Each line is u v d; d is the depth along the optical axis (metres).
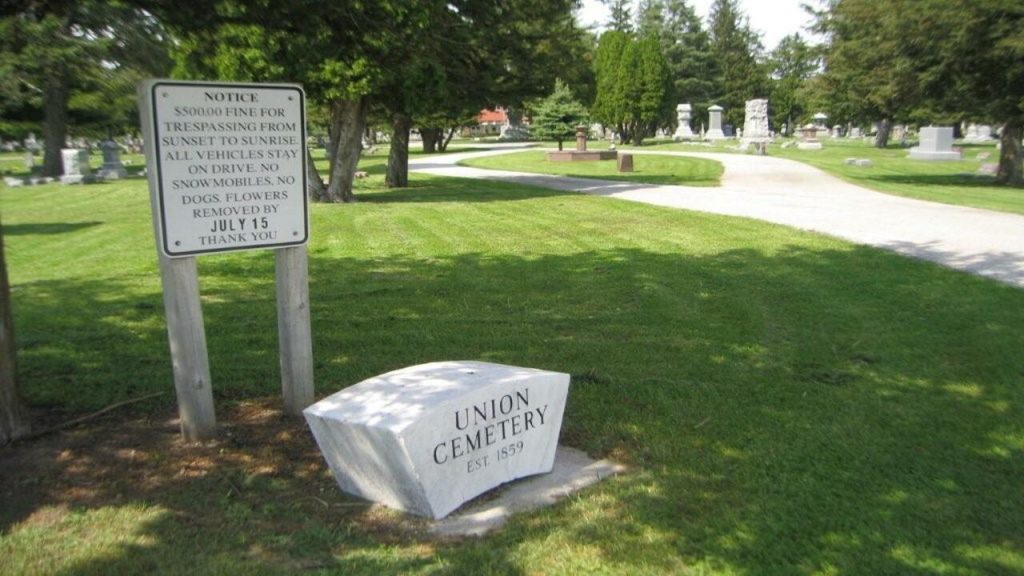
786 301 8.50
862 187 22.11
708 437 4.97
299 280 5.16
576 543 3.71
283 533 3.82
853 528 3.87
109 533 3.80
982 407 5.45
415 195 21.77
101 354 6.99
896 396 5.68
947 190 21.30
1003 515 4.01
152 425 5.21
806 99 51.25
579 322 7.93
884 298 8.46
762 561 3.58
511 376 4.31
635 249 11.88
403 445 3.74
